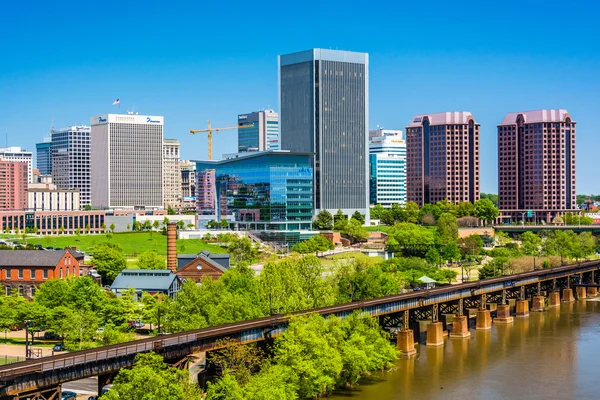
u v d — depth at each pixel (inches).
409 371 7529.5
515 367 7731.3
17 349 7322.8
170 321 7337.6
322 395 6579.7
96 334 7194.9
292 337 6338.6
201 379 6304.1
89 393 6131.9
